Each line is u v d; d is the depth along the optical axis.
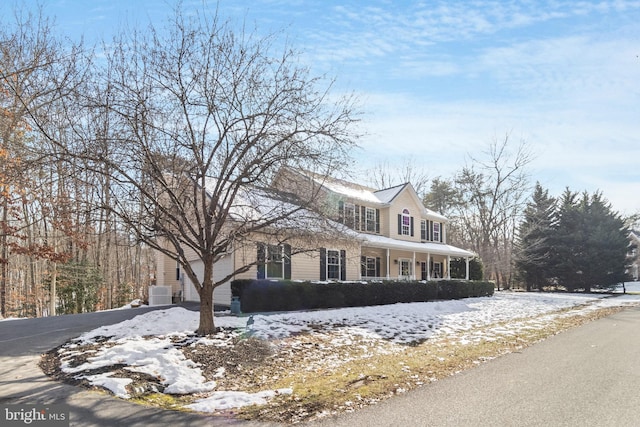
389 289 21.56
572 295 33.50
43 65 13.38
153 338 10.32
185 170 10.11
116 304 27.95
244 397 6.44
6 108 14.30
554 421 5.31
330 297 18.66
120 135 9.68
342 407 5.94
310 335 12.10
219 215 10.72
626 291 40.94
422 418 5.45
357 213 25.27
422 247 26.48
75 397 6.30
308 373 8.42
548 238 40.06
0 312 23.69
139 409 5.83
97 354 8.85
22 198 14.64
